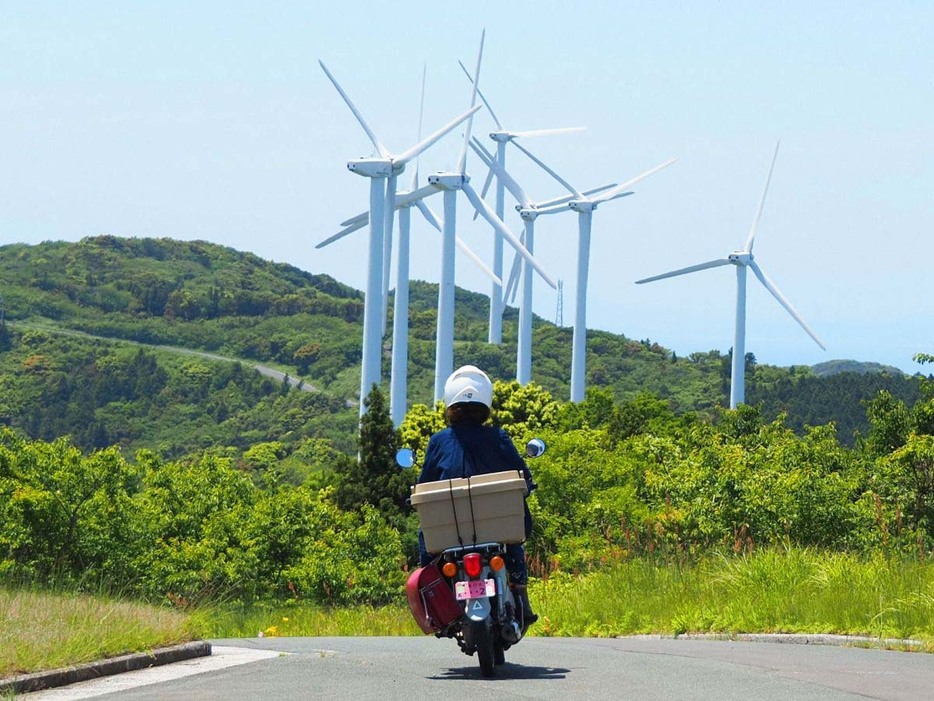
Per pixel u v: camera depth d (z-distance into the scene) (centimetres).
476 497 2792
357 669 3036
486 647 2756
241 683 2770
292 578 12438
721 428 15488
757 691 2556
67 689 2756
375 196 19825
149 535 12125
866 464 9462
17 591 4456
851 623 4112
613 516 9800
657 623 4806
